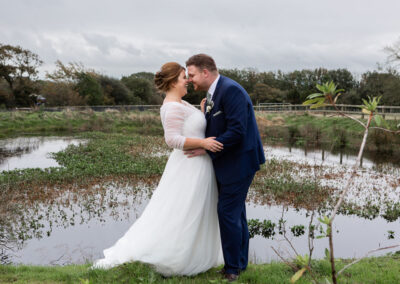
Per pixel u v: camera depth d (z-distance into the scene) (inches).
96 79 1595.7
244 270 120.9
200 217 115.0
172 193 115.6
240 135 105.7
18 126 1061.1
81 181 385.7
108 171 425.4
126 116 1234.0
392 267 139.6
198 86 114.7
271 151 676.1
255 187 373.7
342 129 895.1
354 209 308.0
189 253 113.4
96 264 122.9
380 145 740.0
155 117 1237.1
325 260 142.6
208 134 115.9
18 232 241.0
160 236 113.0
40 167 485.1
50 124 1114.1
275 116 1180.5
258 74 1952.5
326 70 1752.0
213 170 118.8
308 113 1162.6
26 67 1417.3
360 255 211.5
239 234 112.3
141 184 379.9
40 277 122.9
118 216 279.1
